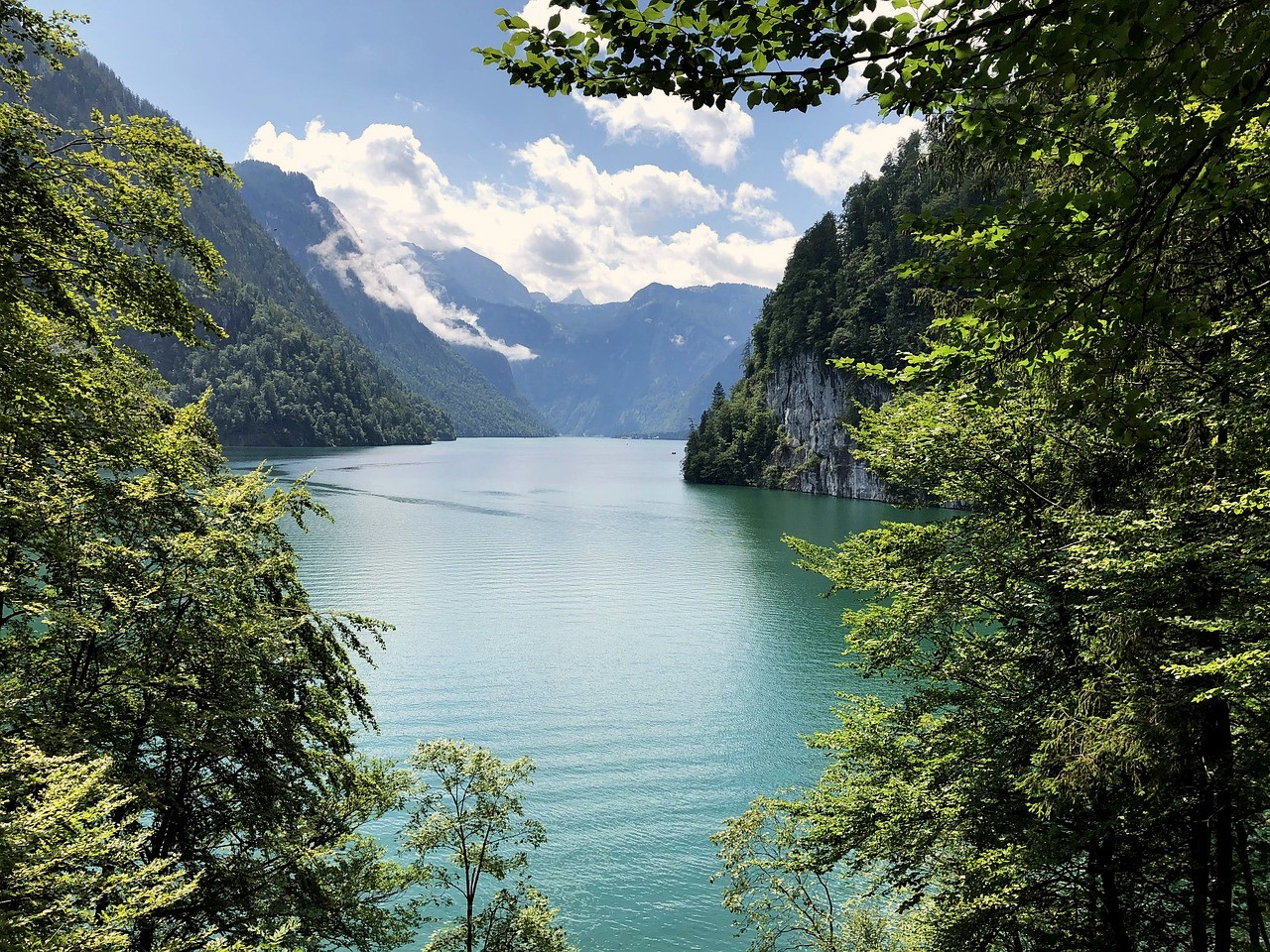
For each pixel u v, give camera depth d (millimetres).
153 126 10125
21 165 8766
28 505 11305
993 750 11914
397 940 15016
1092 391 4832
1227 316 6656
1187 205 4430
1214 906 9125
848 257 173000
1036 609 11797
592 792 29297
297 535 86625
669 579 67312
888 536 13898
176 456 14250
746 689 40094
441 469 194500
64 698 12352
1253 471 7832
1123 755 8836
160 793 11891
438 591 61438
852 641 14656
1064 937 11203
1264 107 3426
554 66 3906
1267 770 8508
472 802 24766
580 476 196375
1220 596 8812
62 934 7551
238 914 12445
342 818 15875
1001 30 3582
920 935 14766
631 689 39969
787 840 16516
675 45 3691
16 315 9633
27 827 7781
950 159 9164
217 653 13516
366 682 40375
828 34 3525
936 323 6352
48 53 9500
